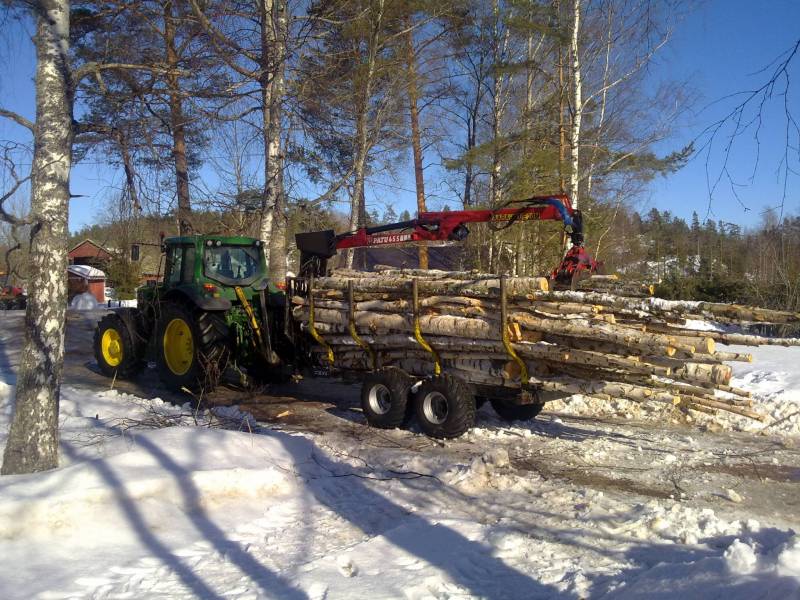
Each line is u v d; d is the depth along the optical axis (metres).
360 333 8.55
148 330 11.38
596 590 3.82
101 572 4.04
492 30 20.14
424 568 4.11
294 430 8.01
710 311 6.03
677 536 4.59
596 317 6.66
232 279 10.35
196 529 4.79
